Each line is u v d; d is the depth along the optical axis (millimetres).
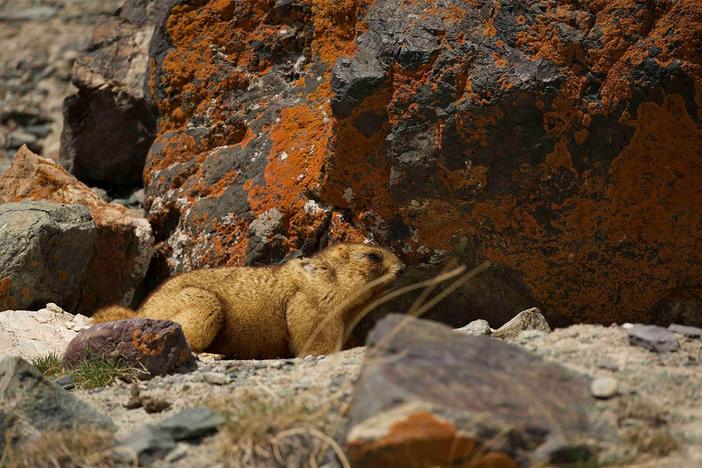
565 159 14930
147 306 15719
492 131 14961
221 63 20031
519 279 15633
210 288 15648
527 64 14891
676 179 14750
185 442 10242
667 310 15312
